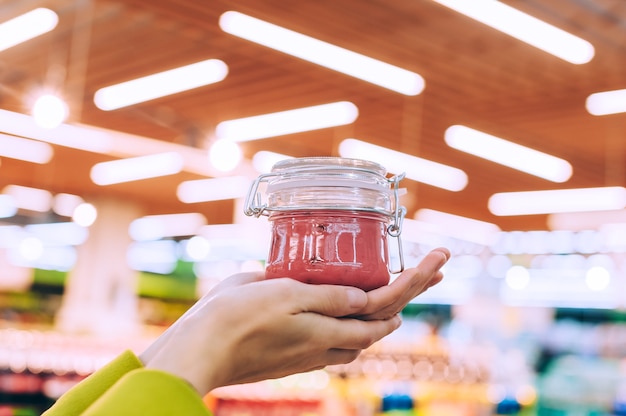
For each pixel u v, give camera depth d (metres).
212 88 5.95
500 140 7.07
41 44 5.30
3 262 12.67
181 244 15.02
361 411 6.48
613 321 10.66
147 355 0.82
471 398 7.40
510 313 12.16
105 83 6.04
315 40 4.77
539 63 5.01
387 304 0.83
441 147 7.56
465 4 4.03
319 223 0.89
